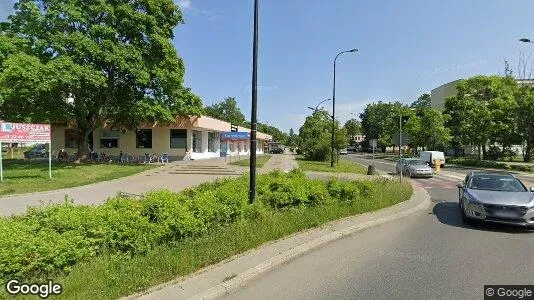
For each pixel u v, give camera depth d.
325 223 9.65
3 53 23.17
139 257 5.53
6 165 25.97
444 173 32.38
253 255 6.71
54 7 24.94
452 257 7.11
